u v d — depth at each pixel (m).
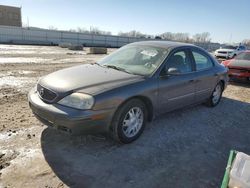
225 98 7.49
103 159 3.52
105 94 3.50
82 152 3.67
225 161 3.74
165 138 4.33
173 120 5.21
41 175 3.08
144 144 4.05
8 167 3.19
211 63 5.91
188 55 5.13
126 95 3.69
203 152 3.96
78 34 48.25
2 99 6.02
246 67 9.40
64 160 3.43
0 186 2.83
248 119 5.70
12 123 4.54
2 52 19.78
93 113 3.41
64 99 3.47
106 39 51.84
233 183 2.47
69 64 13.81
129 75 4.12
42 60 15.25
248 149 4.19
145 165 3.46
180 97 4.81
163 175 3.27
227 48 24.33
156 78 4.23
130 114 3.92
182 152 3.90
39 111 3.62
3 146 3.69
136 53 4.84
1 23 68.88
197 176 3.31
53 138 4.03
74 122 3.33
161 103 4.39
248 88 9.23
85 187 2.93
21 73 9.89
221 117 5.66
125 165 3.42
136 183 3.07
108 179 3.10
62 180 3.02
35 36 43.59
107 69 4.41
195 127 4.93
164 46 4.88
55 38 45.81
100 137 4.08
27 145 3.76
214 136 4.59
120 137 3.82
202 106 6.36
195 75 5.14
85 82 3.69
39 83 3.95
